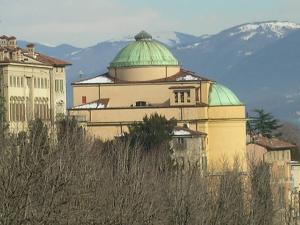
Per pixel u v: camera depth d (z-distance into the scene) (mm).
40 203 163875
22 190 161250
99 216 183500
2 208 159750
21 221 160250
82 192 175250
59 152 186625
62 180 169750
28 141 194250
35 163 164625
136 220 192250
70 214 169000
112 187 198625
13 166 163625
